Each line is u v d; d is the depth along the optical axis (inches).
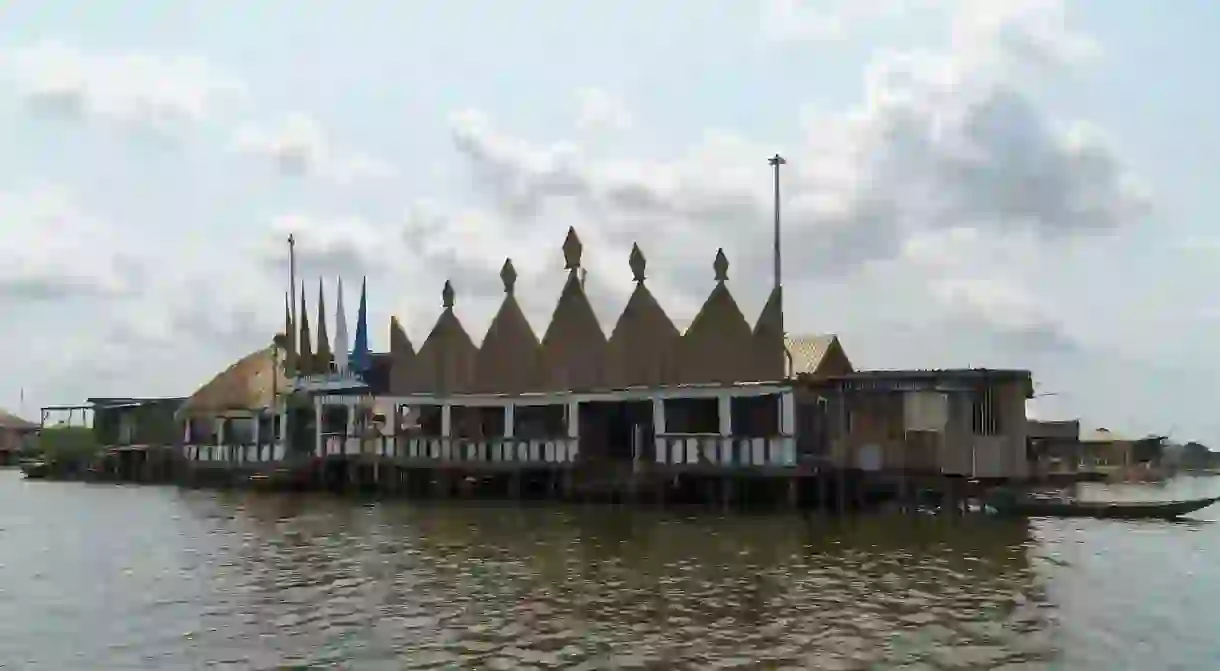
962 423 1545.3
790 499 1576.0
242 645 781.9
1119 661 724.0
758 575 1041.5
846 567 1087.0
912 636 791.1
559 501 1790.1
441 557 1186.6
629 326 1829.5
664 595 946.1
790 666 709.9
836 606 894.4
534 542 1298.0
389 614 880.9
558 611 884.0
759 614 864.9
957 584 992.9
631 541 1293.1
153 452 2696.9
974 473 1533.0
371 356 2413.9
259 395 2583.7
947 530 1385.3
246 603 938.1
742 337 1740.9
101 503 2042.3
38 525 1609.3
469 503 1843.0
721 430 1653.5
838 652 746.2
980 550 1206.9
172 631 830.5
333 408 2329.0
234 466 2394.2
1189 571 1072.8
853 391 1569.9
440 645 772.6
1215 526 1459.2
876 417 1585.9
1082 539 1311.5
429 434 2070.6
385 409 2079.2
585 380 1854.1
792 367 1786.4
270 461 2336.4
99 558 1229.7
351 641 788.0
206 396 2615.7
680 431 1788.9
